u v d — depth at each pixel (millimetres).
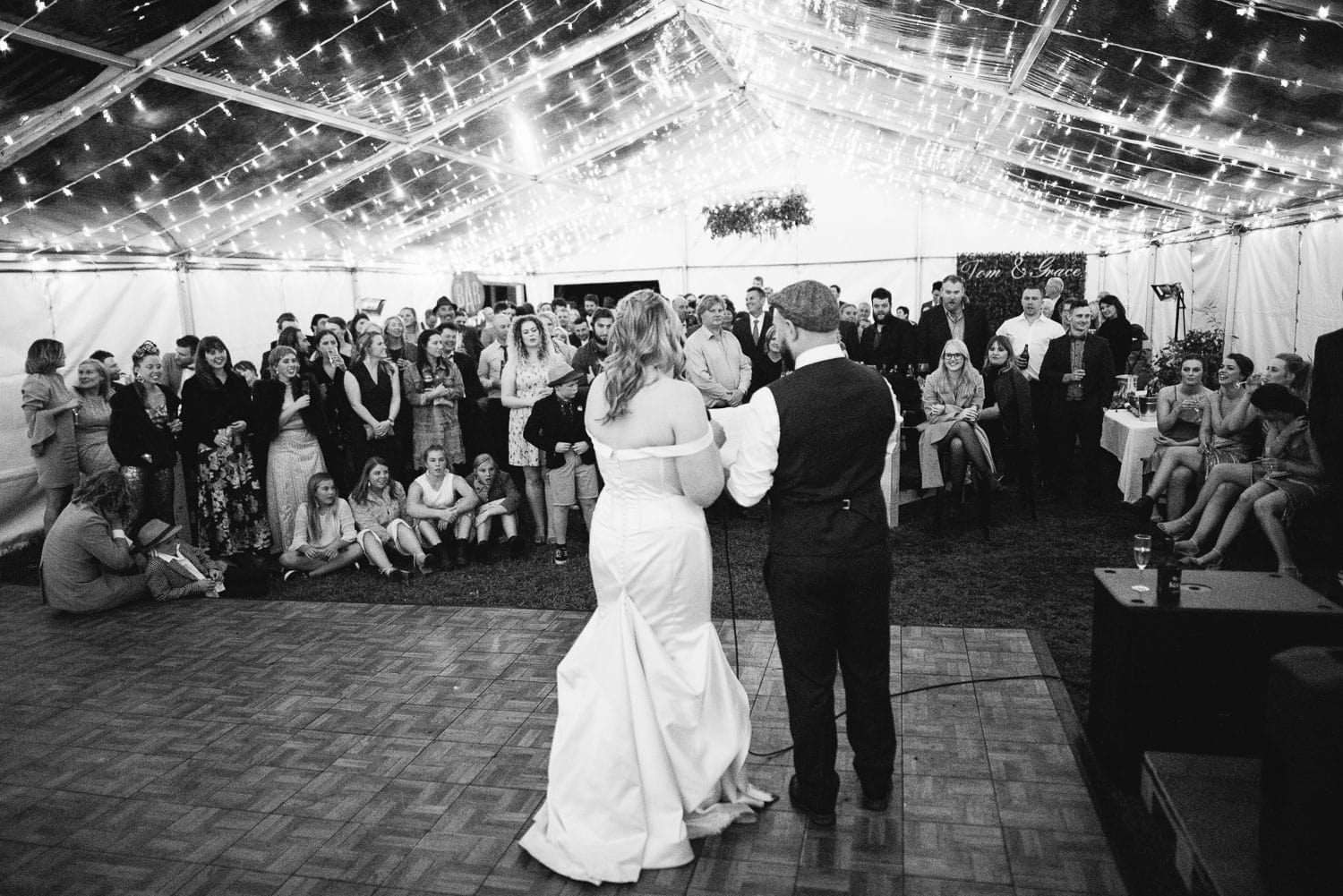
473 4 5973
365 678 3986
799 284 2580
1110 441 7242
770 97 12227
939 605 4656
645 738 2574
